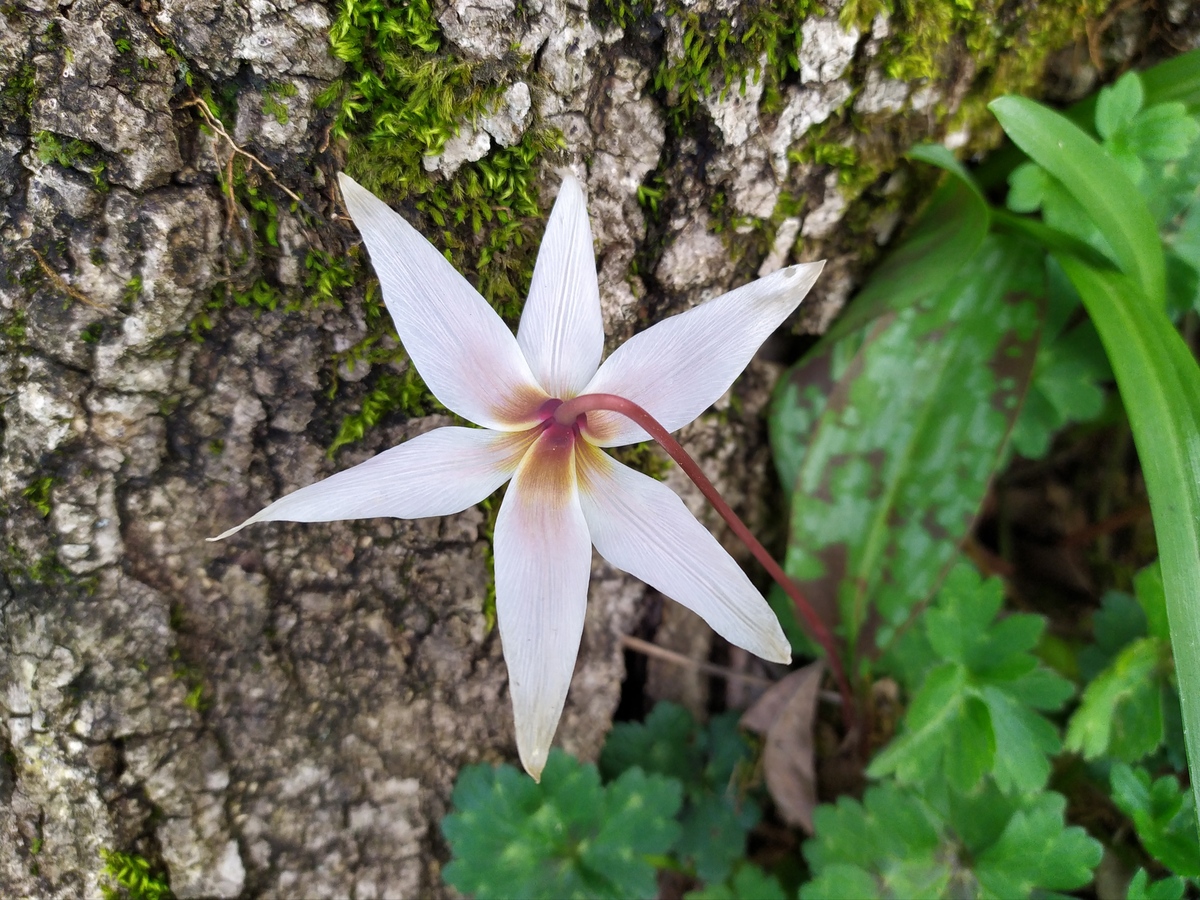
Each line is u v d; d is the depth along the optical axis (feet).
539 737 0.30
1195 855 0.38
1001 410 0.45
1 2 0.31
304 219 0.36
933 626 0.43
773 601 0.50
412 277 0.30
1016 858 0.40
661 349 0.32
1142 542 0.60
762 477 0.53
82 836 0.40
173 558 0.39
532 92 0.35
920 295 0.43
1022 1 0.41
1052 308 0.47
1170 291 0.44
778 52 0.38
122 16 0.32
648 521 0.32
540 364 0.32
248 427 0.39
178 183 0.34
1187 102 0.42
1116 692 0.42
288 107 0.34
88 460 0.37
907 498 0.47
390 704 0.44
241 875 0.42
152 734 0.40
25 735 0.39
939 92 0.42
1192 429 0.36
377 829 0.45
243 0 0.32
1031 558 0.61
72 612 0.38
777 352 0.51
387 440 0.41
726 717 0.51
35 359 0.35
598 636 0.49
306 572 0.41
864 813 0.42
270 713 0.42
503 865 0.42
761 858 0.51
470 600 0.44
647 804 0.43
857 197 0.44
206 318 0.37
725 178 0.41
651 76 0.37
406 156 0.35
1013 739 0.41
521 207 0.37
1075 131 0.39
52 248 0.34
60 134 0.33
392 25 0.33
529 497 0.32
